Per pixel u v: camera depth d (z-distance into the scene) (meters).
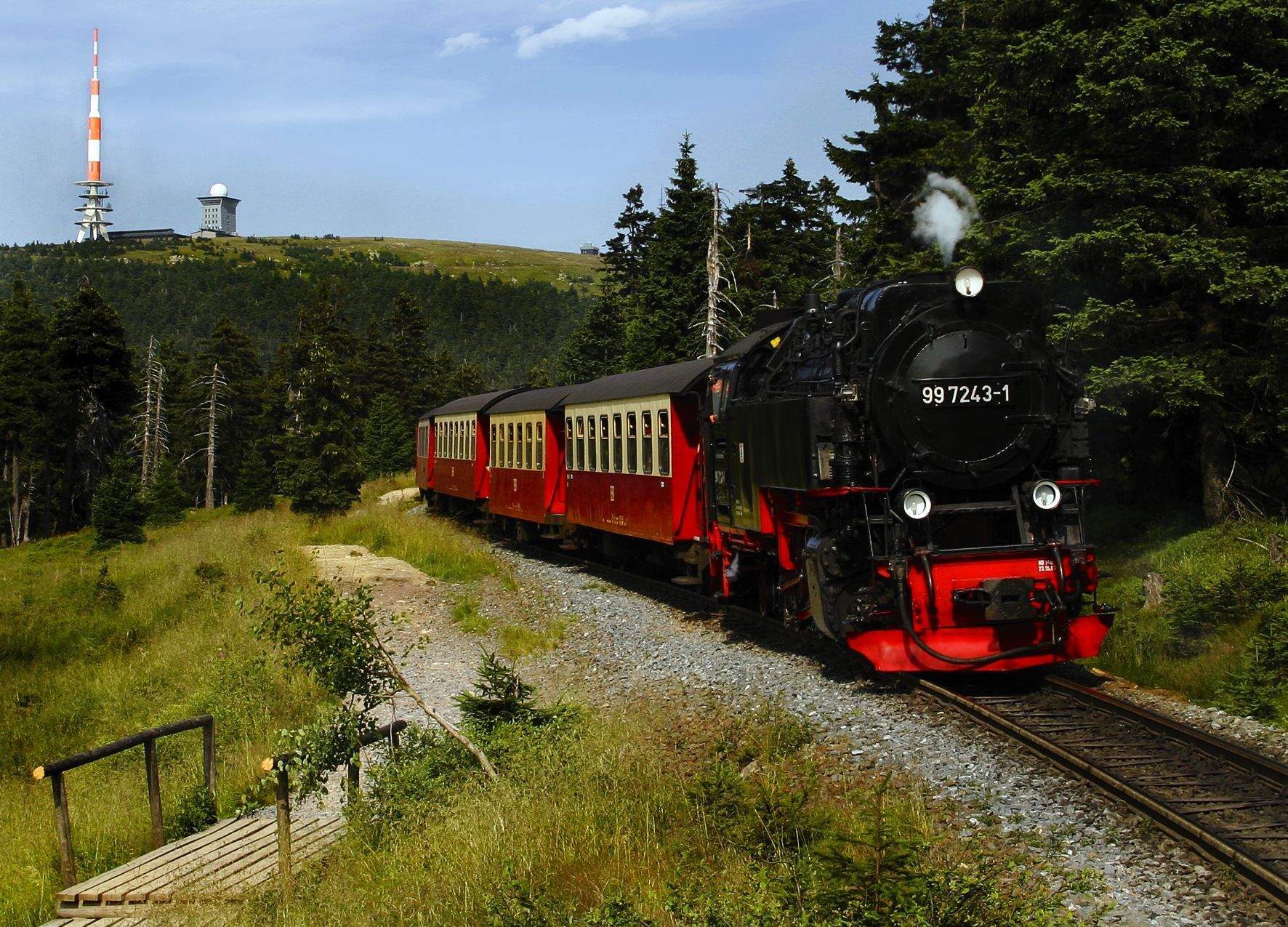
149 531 45.16
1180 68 11.90
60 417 54.47
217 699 13.12
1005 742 8.25
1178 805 6.67
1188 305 13.86
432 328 180.38
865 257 21.61
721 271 35.62
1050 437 10.31
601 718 10.27
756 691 10.66
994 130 14.79
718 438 14.39
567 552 23.27
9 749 14.83
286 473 35.38
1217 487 13.60
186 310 183.00
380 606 18.36
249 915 6.83
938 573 9.72
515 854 6.85
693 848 6.70
